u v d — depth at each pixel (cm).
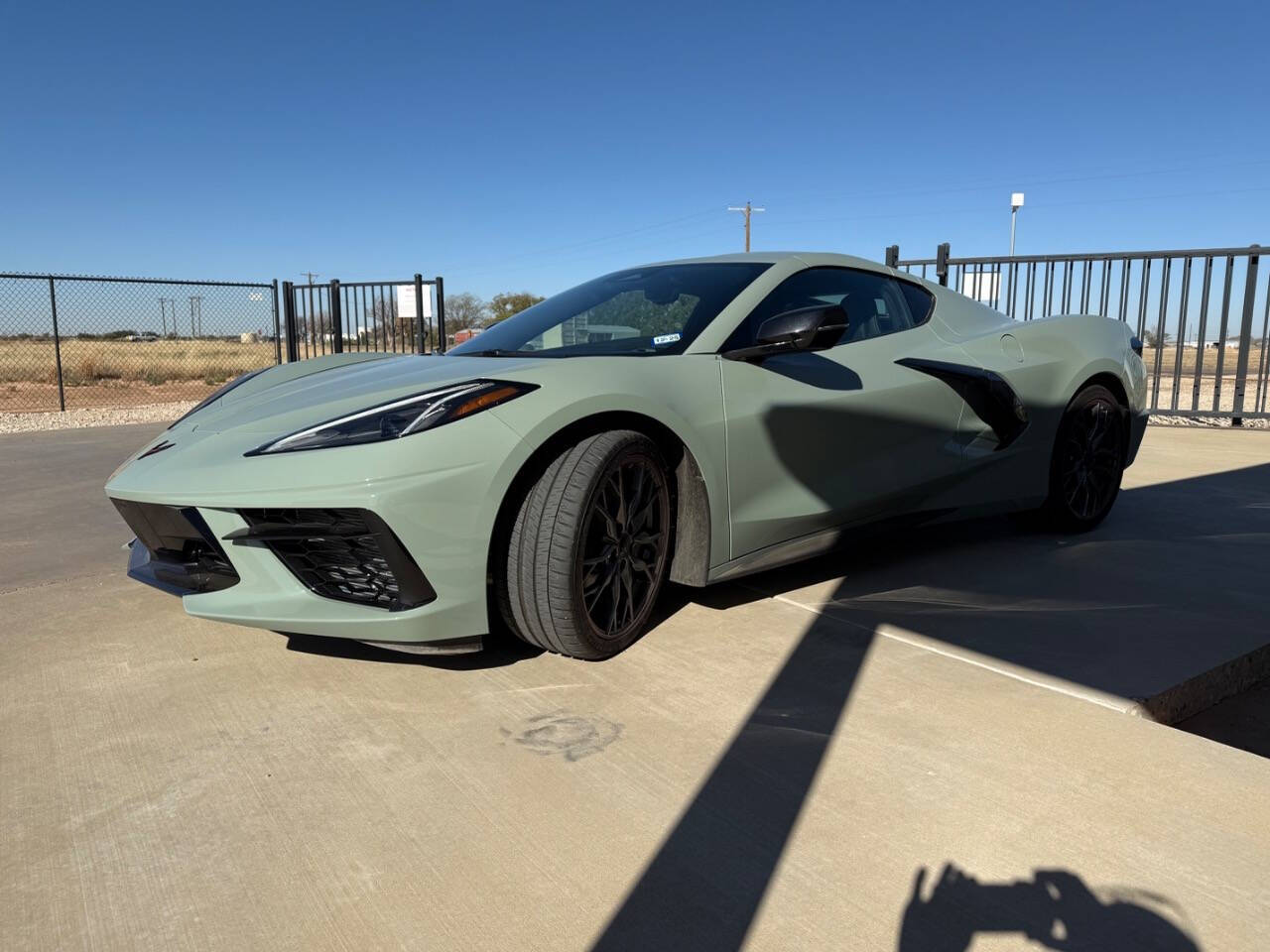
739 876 144
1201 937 129
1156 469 545
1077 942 128
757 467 256
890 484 295
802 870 145
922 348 317
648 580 239
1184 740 186
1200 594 284
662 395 234
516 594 218
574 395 217
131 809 167
